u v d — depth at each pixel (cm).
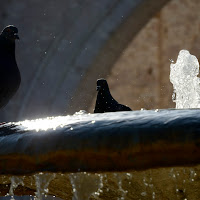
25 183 398
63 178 364
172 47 2217
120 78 2208
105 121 338
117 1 2227
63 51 2173
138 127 314
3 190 435
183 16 2225
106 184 360
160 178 333
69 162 330
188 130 298
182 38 2216
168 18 2241
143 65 2217
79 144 327
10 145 369
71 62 2158
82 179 347
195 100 770
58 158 335
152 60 2220
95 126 334
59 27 2195
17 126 416
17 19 2197
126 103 2195
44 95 2131
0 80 672
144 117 329
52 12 2206
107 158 317
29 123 419
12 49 705
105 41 2198
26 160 353
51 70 2155
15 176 363
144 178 335
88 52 2183
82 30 2194
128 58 2217
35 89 2138
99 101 789
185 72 775
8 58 695
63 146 333
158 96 2162
